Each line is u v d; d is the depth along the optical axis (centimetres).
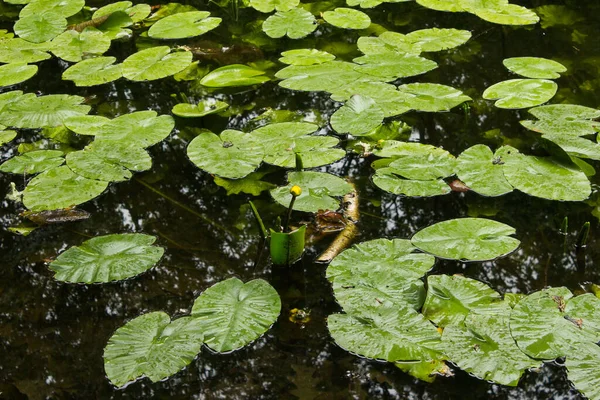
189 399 177
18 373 187
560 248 226
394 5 418
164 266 222
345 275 206
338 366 184
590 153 263
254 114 309
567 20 389
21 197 257
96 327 201
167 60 344
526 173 252
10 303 211
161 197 257
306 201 240
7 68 342
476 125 296
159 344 185
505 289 208
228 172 259
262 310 196
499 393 174
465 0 404
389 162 271
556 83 325
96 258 220
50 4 414
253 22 399
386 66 331
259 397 176
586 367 172
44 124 299
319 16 407
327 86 317
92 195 251
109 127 290
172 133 297
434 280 204
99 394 179
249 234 236
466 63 348
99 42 370
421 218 242
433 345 181
